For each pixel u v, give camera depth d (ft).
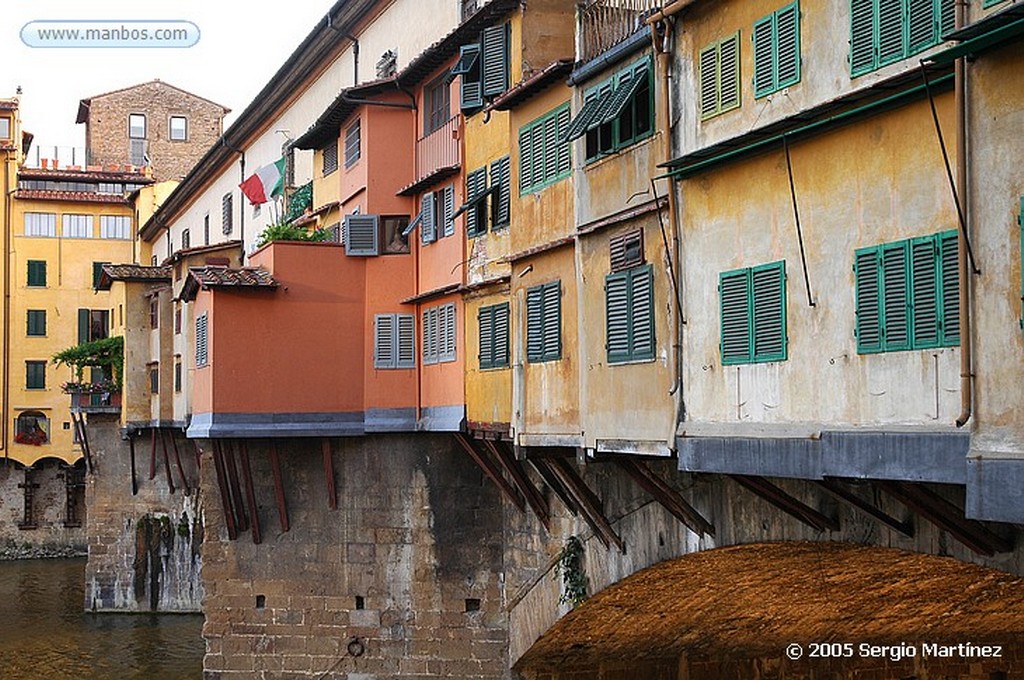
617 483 66.03
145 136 252.83
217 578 85.61
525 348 66.13
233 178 155.63
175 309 141.79
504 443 74.49
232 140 150.51
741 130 46.91
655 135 52.65
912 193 38.60
